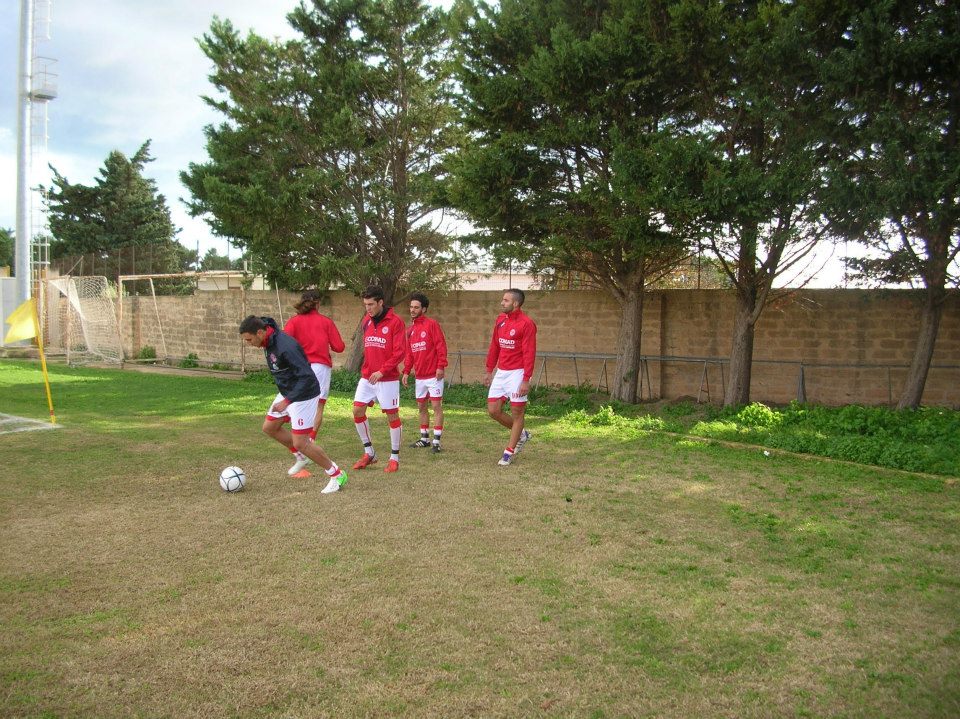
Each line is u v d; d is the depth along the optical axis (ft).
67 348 72.74
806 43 31.60
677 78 35.86
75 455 27.37
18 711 10.32
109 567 15.85
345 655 11.94
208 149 50.55
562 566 15.97
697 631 12.83
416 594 14.39
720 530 18.58
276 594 14.38
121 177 129.08
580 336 49.75
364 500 21.31
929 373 40.55
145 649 12.14
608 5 38.63
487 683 11.09
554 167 40.06
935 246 33.63
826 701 10.58
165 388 50.29
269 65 51.55
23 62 75.20
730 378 39.83
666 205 32.73
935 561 16.33
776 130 33.71
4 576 15.31
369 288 25.16
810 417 34.73
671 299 46.29
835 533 18.34
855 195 30.22
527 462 26.81
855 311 41.88
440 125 53.47
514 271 48.93
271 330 21.63
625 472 25.12
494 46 39.78
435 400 28.84
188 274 66.49
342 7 48.83
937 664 11.62
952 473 24.22
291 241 50.14
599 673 11.39
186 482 23.38
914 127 29.50
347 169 52.01
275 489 22.58
